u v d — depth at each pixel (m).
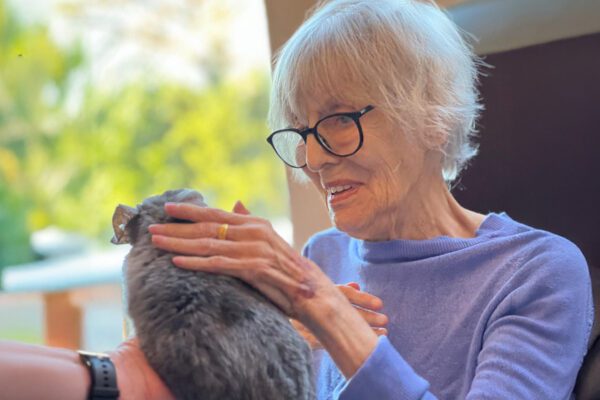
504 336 1.21
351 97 1.25
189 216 1.02
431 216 1.37
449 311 1.31
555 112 1.68
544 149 1.69
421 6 1.37
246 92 5.48
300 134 1.29
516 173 1.72
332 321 1.08
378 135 1.26
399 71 1.25
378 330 1.23
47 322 2.94
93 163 5.53
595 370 1.31
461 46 1.39
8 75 5.49
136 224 1.03
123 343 0.96
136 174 5.52
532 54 1.70
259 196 5.47
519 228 1.37
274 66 1.48
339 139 1.26
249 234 1.02
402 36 1.26
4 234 5.20
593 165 1.65
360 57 1.24
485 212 1.75
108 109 5.57
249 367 0.89
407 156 1.29
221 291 0.93
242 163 5.48
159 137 5.53
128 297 0.95
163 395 0.89
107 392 0.85
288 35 1.94
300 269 1.06
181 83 5.54
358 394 1.07
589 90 1.65
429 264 1.33
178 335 0.89
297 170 1.52
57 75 5.56
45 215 5.41
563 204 1.68
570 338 1.23
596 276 1.49
